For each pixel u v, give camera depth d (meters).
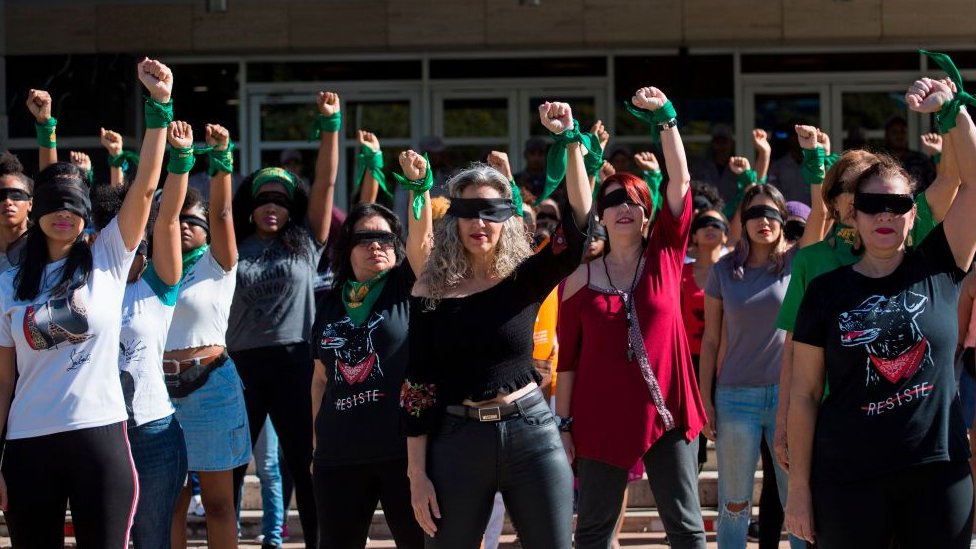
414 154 4.74
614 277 5.12
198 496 7.22
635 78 11.33
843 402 3.86
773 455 5.50
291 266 6.17
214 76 11.35
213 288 5.59
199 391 5.47
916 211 4.21
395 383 4.80
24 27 10.79
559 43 10.88
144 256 4.97
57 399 4.31
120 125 10.88
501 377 3.98
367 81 11.42
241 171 11.39
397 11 10.81
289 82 11.40
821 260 4.56
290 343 6.12
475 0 10.78
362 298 4.91
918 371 3.78
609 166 6.84
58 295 4.32
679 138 4.86
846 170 4.45
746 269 5.68
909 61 11.31
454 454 3.98
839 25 10.74
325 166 6.51
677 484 5.00
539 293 4.05
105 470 4.32
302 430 6.11
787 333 4.64
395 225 5.07
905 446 3.77
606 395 4.98
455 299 4.01
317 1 10.82
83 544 4.34
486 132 11.45
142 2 10.80
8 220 5.64
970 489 3.83
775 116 11.35
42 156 6.49
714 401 5.80
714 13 10.73
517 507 4.02
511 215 4.04
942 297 3.85
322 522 4.86
